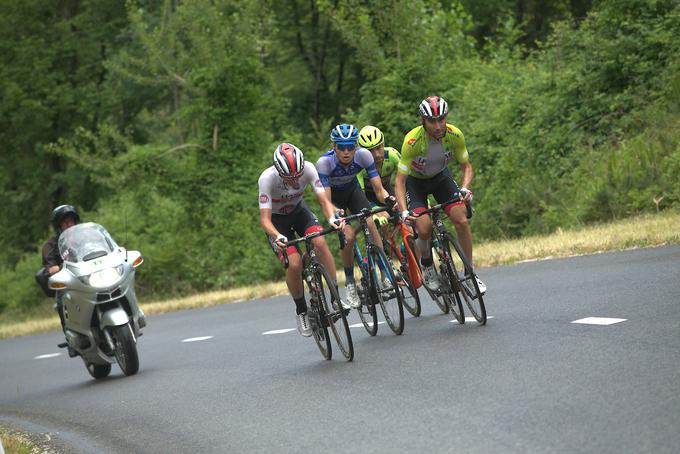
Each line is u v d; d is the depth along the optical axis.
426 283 19.47
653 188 36.53
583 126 44.62
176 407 15.77
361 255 19.22
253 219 57.03
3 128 82.50
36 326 50.12
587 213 38.19
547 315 17.83
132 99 84.00
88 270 21.22
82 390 20.88
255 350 21.38
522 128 45.84
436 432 11.03
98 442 14.25
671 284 19.06
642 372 12.22
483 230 43.50
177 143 84.44
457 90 51.78
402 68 52.38
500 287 23.61
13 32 81.06
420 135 18.42
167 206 63.88
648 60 44.59
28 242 85.56
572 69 46.09
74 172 81.19
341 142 18.25
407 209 19.45
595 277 22.08
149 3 84.88
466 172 19.08
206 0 58.91
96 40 83.31
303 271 17.91
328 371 16.27
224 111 58.22
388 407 12.68
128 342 20.81
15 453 14.10
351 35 54.22
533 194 42.16
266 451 11.60
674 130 39.88
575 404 11.22
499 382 12.94
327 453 10.98
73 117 83.75
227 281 55.06
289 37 87.25
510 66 52.94
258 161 59.12
